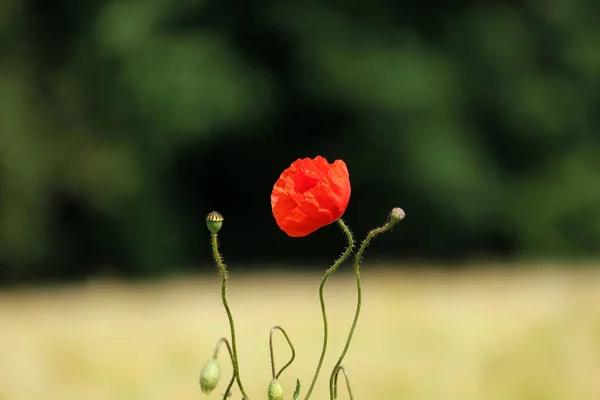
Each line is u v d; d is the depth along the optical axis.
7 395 6.20
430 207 18.52
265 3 17.64
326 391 5.99
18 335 8.42
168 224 18.52
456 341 7.11
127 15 17.08
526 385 5.97
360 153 18.27
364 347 7.17
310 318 8.85
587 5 19.36
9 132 17.12
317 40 17.59
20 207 17.42
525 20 19.11
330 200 2.22
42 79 17.86
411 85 17.38
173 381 6.39
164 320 9.12
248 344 7.61
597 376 6.14
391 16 18.19
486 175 18.47
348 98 17.55
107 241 18.23
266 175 19.58
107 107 17.38
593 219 19.12
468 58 18.61
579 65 19.16
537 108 18.80
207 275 18.83
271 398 2.30
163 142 17.45
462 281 12.17
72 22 17.92
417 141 17.78
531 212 19.03
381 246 19.08
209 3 17.66
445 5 18.58
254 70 17.64
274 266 19.86
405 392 5.90
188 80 16.83
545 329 7.12
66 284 18.05
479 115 18.92
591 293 8.85
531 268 16.73
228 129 18.44
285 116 18.47
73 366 6.75
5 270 17.88
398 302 9.44
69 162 17.48
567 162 19.28
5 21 17.64
